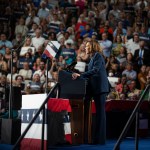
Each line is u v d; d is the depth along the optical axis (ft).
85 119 42.01
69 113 40.22
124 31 89.15
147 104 54.65
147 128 54.60
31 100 36.06
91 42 41.98
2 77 64.13
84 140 42.09
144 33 85.05
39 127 34.94
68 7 96.84
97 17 94.07
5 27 88.74
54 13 90.53
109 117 53.42
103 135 41.70
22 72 71.82
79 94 39.88
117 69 73.20
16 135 42.42
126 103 53.93
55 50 42.60
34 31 82.43
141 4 99.09
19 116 47.21
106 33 81.82
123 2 99.09
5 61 74.38
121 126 53.88
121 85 65.82
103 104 41.63
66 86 39.47
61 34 82.84
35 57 75.10
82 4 98.63
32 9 92.73
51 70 69.15
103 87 41.09
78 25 88.22
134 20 94.07
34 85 64.49
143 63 79.10
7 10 91.76
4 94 51.72
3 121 43.55
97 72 40.78
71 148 38.45
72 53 75.15
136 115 27.81
